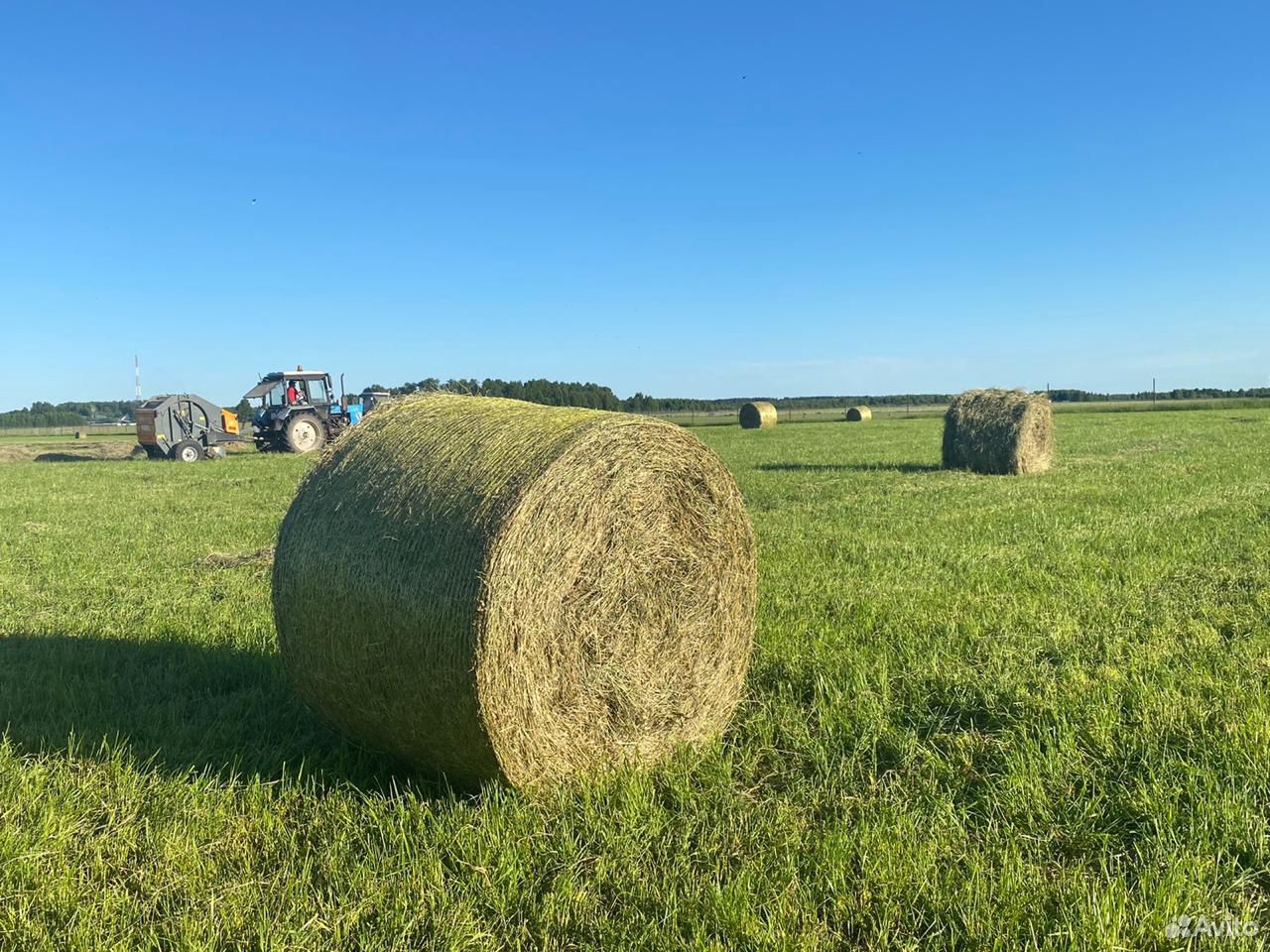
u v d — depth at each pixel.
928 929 3.13
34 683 5.62
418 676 4.09
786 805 3.99
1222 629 6.44
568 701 4.36
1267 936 3.06
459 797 4.29
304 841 3.78
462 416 4.84
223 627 7.02
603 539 4.48
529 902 3.29
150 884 3.41
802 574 8.38
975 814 3.96
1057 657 5.94
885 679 5.44
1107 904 3.12
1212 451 21.84
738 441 31.97
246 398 29.81
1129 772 4.25
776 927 3.09
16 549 10.94
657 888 3.35
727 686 5.20
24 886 3.34
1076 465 19.06
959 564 8.73
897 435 34.91
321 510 4.62
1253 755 4.21
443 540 4.11
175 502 16.02
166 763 4.46
